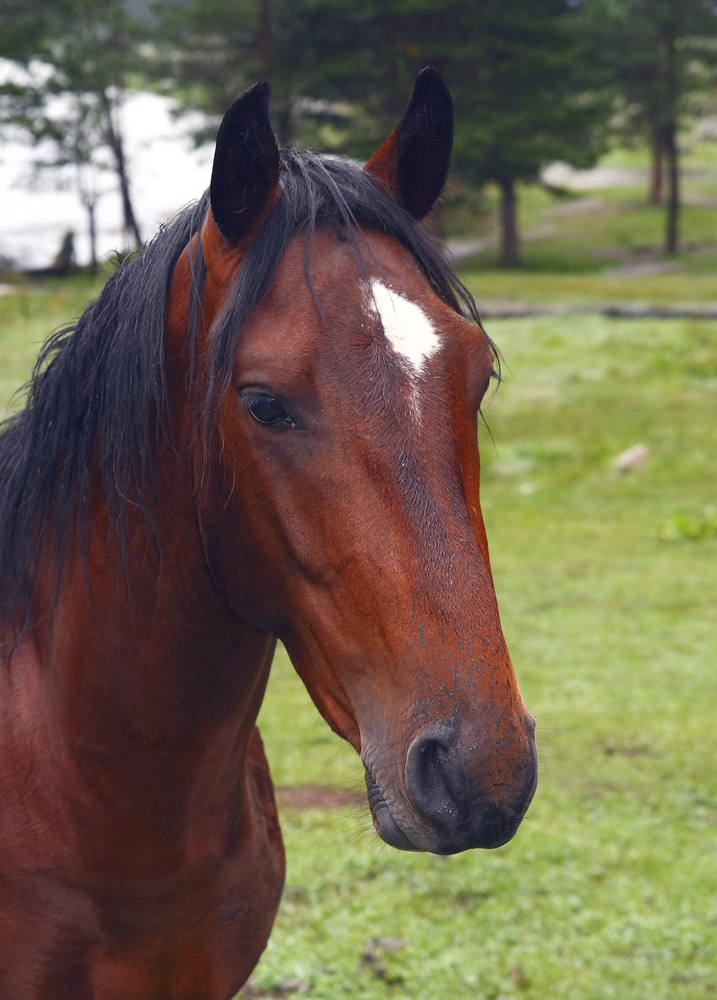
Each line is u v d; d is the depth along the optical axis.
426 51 31.05
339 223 1.66
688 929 3.96
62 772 1.91
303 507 1.56
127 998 2.00
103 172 34.22
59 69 31.62
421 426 1.52
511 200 38.72
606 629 7.12
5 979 1.96
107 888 1.92
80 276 30.73
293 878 4.25
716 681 6.25
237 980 2.19
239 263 1.67
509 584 8.03
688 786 5.05
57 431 1.93
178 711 1.88
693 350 16.22
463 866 4.39
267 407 1.55
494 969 3.73
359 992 3.59
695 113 39.84
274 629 1.77
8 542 2.04
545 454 11.73
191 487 1.80
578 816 4.82
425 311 1.60
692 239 41.94
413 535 1.48
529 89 33.59
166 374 1.81
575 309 21.27
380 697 1.51
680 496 10.39
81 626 1.90
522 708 1.49
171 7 34.94
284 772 5.17
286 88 33.16
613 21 37.47
